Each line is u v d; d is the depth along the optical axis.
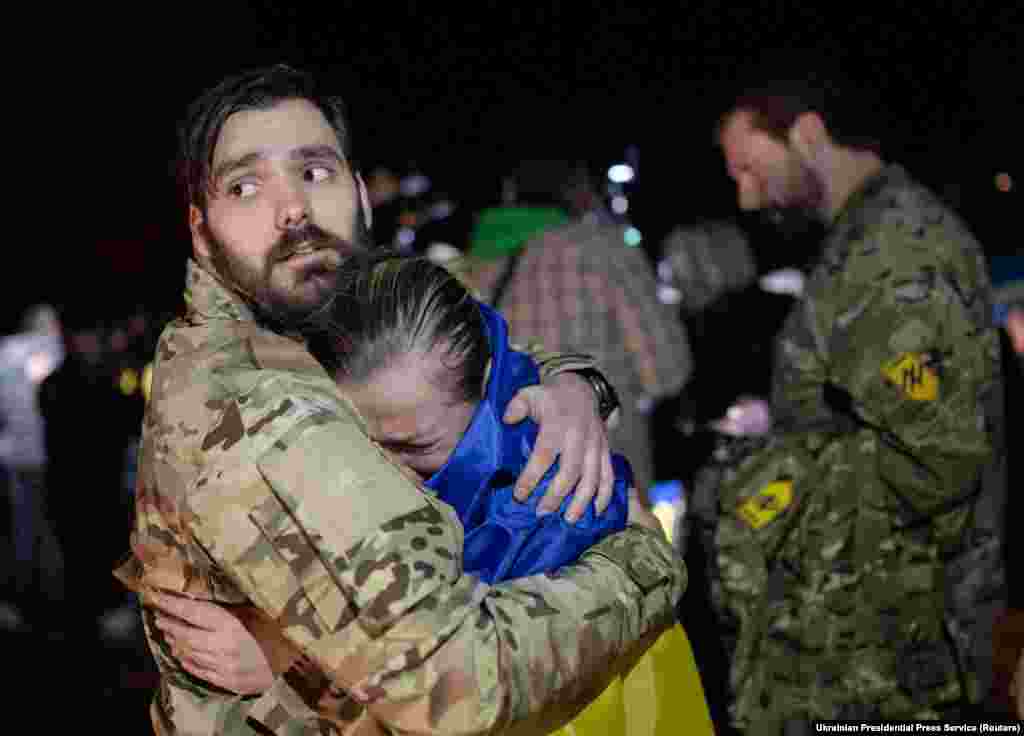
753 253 4.93
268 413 1.21
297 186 1.43
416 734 1.17
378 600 1.15
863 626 2.22
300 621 1.18
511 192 3.47
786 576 2.26
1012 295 5.27
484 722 1.16
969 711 2.29
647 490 3.38
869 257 2.20
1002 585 2.33
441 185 5.25
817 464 2.23
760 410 3.84
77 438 5.23
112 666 4.88
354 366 1.26
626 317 3.31
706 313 4.47
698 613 3.09
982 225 5.66
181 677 1.38
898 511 2.20
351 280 1.33
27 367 6.57
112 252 7.05
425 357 1.26
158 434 1.29
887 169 2.33
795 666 2.25
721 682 2.94
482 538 1.30
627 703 1.38
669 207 7.09
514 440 1.34
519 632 1.20
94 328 5.46
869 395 2.16
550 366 1.54
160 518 1.30
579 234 3.34
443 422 1.29
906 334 2.13
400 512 1.18
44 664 4.93
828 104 2.36
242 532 1.20
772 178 2.47
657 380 3.36
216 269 1.48
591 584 1.29
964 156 4.77
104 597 5.30
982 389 2.19
